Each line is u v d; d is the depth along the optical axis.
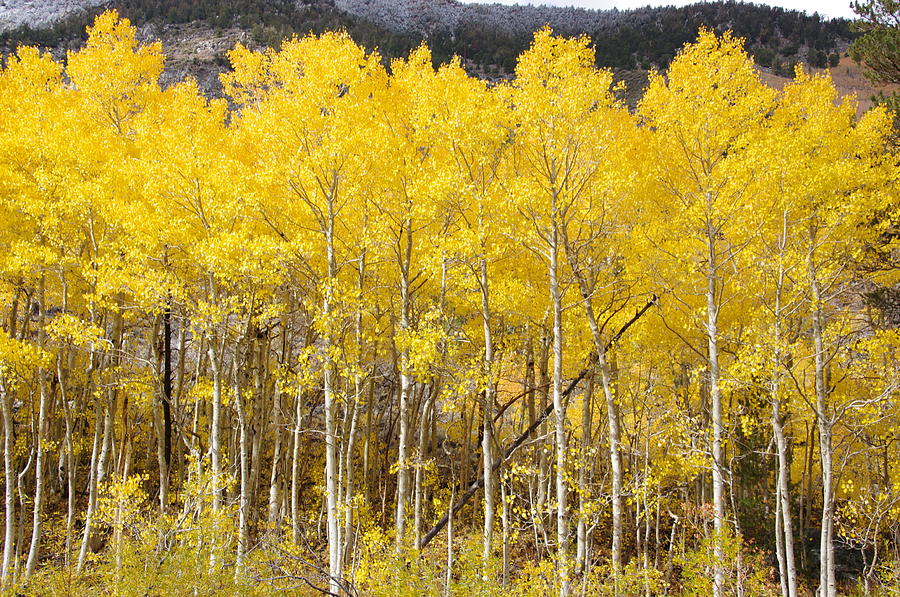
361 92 9.98
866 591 9.95
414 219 9.66
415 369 8.54
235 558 9.66
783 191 9.13
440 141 9.45
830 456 8.77
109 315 12.34
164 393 11.12
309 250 8.86
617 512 8.75
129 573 8.45
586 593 8.38
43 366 9.96
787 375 8.91
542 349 11.16
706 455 9.50
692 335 11.21
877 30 12.62
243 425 10.03
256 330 12.00
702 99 9.89
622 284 10.41
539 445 12.12
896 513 9.95
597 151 8.97
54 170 10.66
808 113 11.73
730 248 9.88
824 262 9.30
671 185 10.40
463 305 11.51
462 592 7.91
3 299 12.71
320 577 10.01
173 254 10.64
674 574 12.88
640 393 12.40
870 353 9.62
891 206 10.06
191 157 9.34
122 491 9.48
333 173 9.07
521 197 8.45
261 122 9.43
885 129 11.64
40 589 9.44
